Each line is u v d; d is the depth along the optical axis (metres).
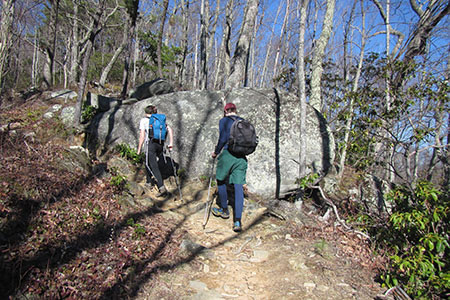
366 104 5.40
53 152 4.34
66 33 19.83
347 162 7.36
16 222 2.79
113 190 4.01
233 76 8.72
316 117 5.71
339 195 5.74
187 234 3.71
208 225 4.09
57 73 20.30
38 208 3.12
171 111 6.11
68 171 4.04
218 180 4.04
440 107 5.12
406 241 3.17
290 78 10.43
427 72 5.38
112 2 13.98
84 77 6.05
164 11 9.91
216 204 4.70
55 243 2.77
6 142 4.21
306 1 4.55
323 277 2.93
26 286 2.26
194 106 6.08
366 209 4.48
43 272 2.42
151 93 8.05
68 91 7.82
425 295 2.60
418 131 4.81
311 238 3.80
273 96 5.80
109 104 7.37
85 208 3.42
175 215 4.20
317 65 8.12
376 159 5.64
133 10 10.52
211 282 2.83
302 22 4.56
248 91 5.98
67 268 2.55
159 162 5.65
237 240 3.75
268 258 3.35
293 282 2.86
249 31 8.82
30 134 5.44
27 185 3.30
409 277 2.75
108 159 5.65
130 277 2.68
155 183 5.11
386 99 5.41
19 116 6.44
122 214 3.66
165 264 2.97
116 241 3.10
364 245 3.62
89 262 2.71
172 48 19.17
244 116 5.60
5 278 2.25
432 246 2.67
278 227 4.11
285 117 5.55
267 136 5.40
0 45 5.21
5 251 2.46
